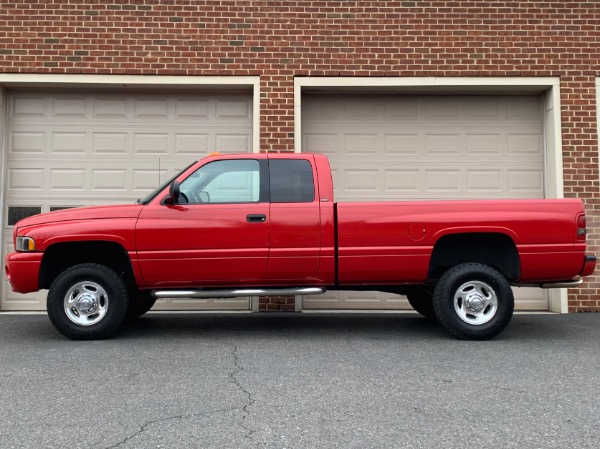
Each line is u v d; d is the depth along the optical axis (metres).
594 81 8.29
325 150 8.53
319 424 3.21
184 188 5.65
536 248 5.47
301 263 5.53
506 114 8.61
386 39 8.28
